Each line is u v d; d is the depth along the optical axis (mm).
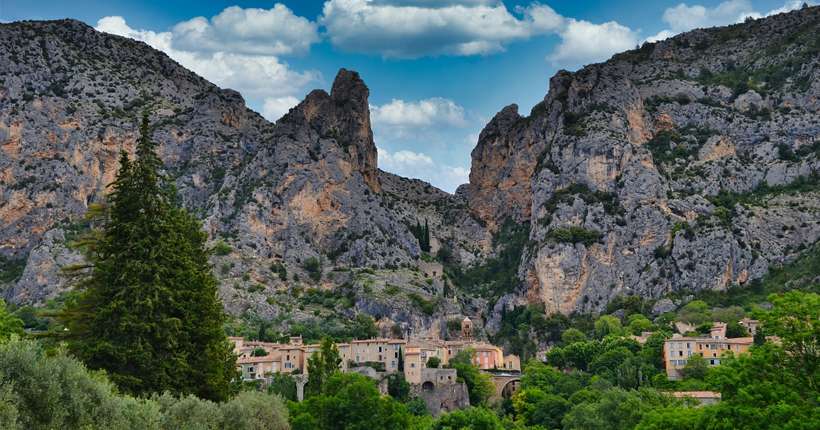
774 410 94625
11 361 70250
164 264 108500
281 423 107250
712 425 101625
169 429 88750
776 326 102688
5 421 65812
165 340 104938
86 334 104438
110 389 84375
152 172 111562
